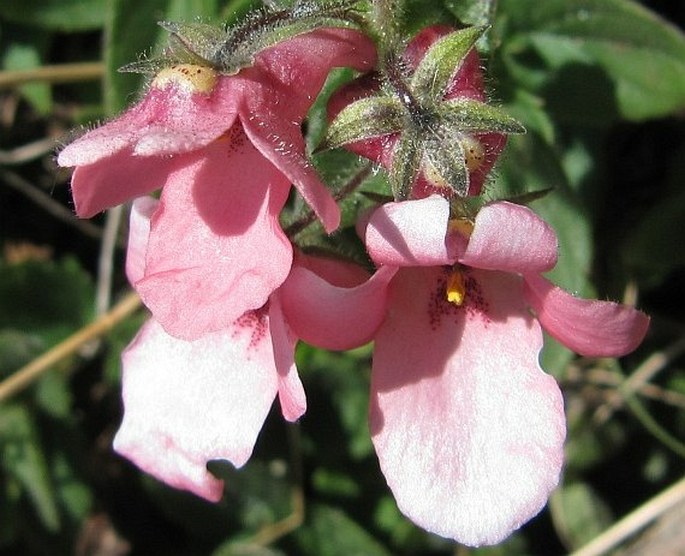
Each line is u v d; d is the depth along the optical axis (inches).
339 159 2.8
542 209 3.3
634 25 3.5
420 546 4.2
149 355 2.7
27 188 4.5
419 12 2.7
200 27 2.3
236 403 2.5
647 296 4.2
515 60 3.6
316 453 4.2
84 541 4.5
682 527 4.0
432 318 2.5
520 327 2.5
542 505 2.4
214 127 2.1
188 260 2.3
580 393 4.1
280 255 2.2
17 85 4.1
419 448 2.4
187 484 2.6
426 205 2.2
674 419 4.1
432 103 2.3
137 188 2.4
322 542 4.2
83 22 4.0
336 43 2.4
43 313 4.3
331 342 2.3
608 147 4.2
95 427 4.5
